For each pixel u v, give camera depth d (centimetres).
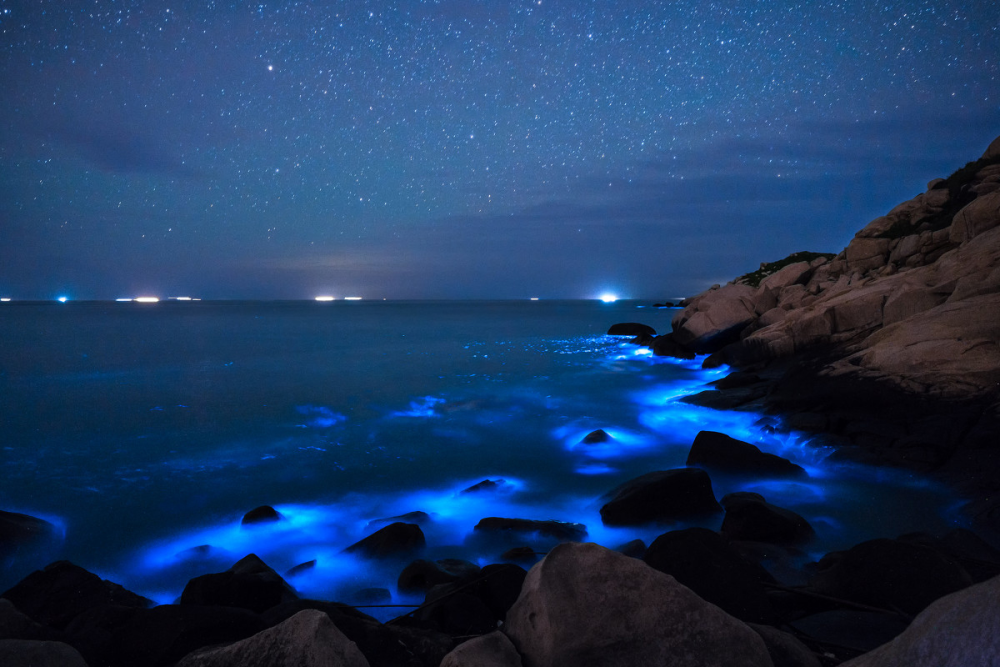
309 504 995
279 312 11406
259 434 1488
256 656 290
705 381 2266
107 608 471
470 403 1864
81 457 1288
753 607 468
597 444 1310
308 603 493
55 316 8925
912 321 1362
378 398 1955
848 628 455
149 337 4547
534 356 3188
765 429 1302
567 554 348
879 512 848
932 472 945
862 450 1055
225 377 2405
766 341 2042
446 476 1144
